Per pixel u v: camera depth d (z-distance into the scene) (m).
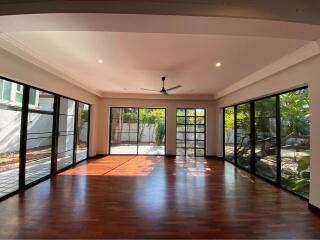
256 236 2.46
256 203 3.50
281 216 3.01
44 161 4.90
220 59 3.99
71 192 3.94
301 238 2.42
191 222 2.79
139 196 3.76
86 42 3.32
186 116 8.71
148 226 2.67
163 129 8.75
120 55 3.87
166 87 6.79
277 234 2.51
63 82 5.34
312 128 3.29
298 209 3.27
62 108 5.73
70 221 2.77
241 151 6.43
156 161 7.32
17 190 3.94
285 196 3.86
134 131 8.74
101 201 3.50
